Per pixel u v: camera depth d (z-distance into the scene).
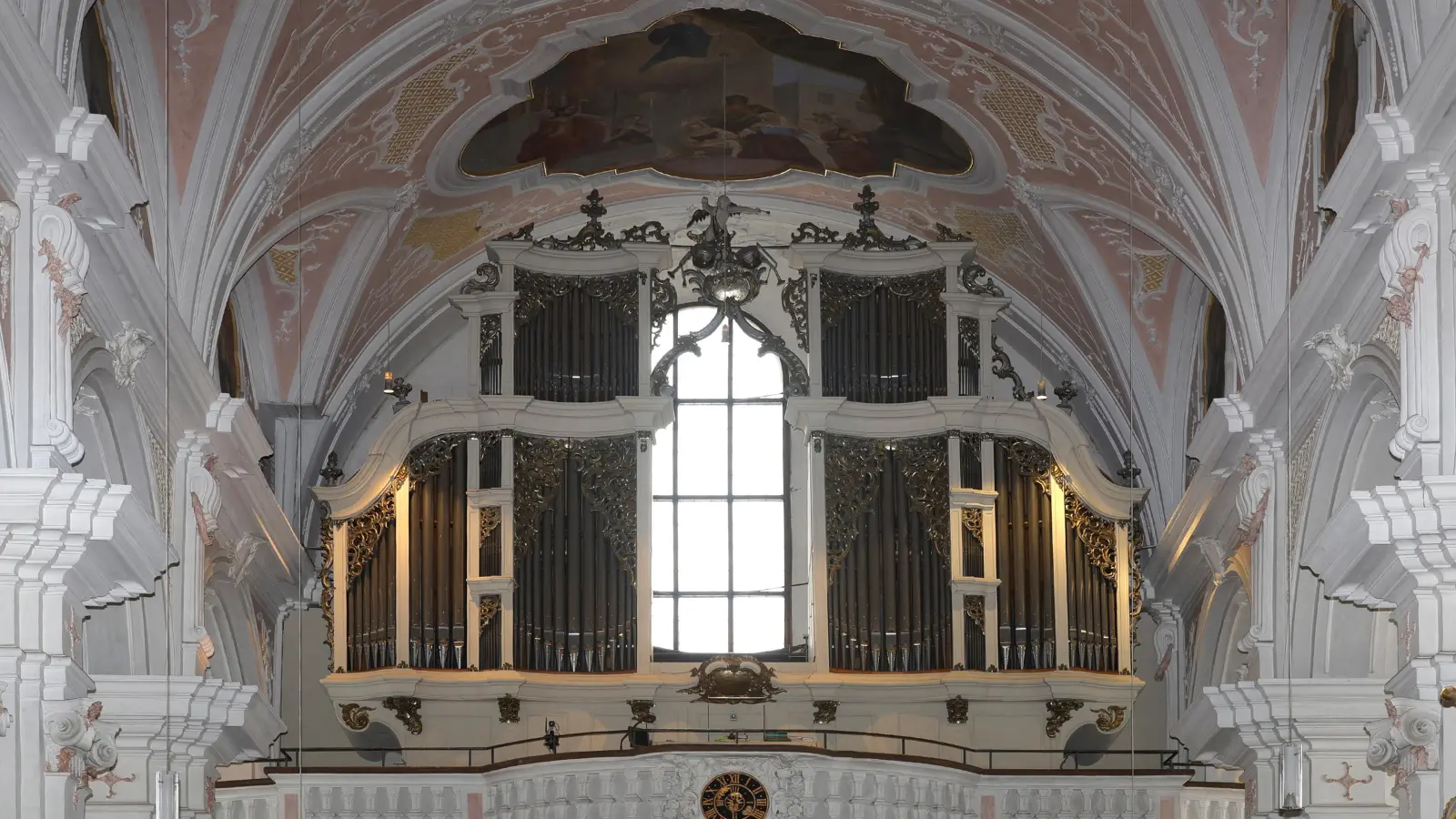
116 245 12.01
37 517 10.38
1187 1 14.63
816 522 19.94
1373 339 12.73
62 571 10.71
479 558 19.73
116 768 14.84
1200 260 15.98
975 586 19.73
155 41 14.49
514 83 17.88
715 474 22.12
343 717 19.52
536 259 20.38
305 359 19.83
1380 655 15.53
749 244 21.89
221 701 15.80
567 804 18.69
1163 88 15.37
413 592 19.66
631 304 20.48
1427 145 10.69
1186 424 19.97
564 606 19.80
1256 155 15.11
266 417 20.03
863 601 19.83
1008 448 20.12
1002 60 16.69
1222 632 18.84
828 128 19.47
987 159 18.84
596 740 19.72
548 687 19.66
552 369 20.28
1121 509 19.88
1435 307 10.88
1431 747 10.95
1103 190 17.42
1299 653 15.55
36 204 10.66
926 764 18.78
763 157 20.23
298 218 16.91
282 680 20.64
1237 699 15.68
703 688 18.86
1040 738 19.72
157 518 14.37
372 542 19.77
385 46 15.96
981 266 20.92
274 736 18.23
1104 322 19.75
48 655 10.68
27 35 9.63
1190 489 17.55
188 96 14.80
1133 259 19.19
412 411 19.92
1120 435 20.66
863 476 20.06
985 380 20.34
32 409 10.62
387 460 19.80
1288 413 13.94
